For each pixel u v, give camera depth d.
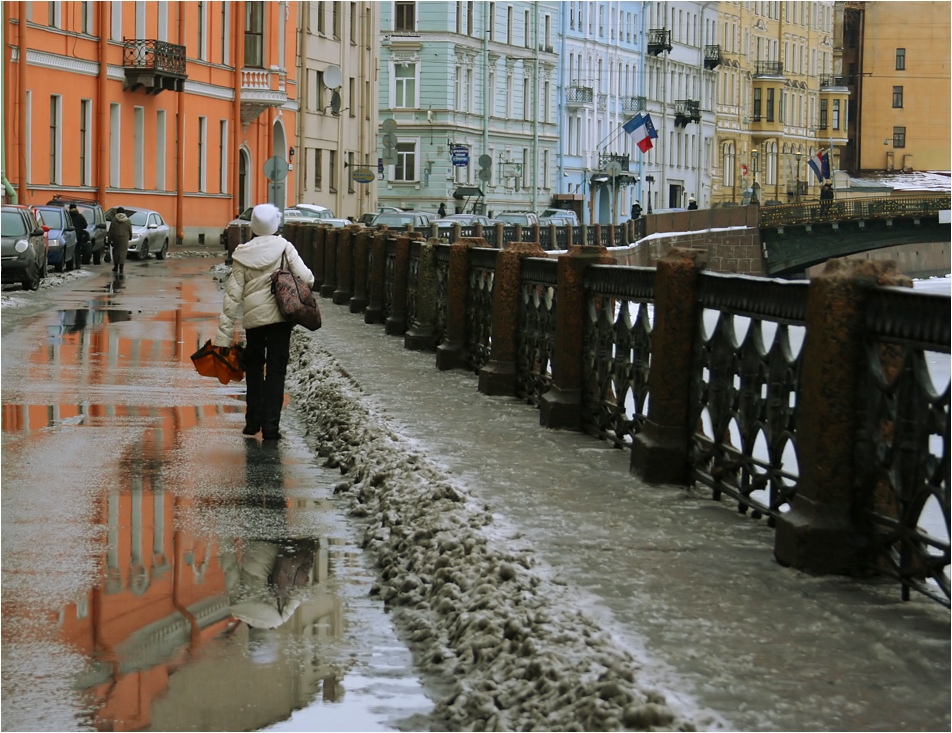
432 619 6.72
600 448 11.12
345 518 9.18
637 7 115.69
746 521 8.47
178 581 7.60
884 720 5.26
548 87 104.19
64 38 51.72
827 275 7.24
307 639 6.57
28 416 13.43
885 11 147.75
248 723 5.52
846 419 7.22
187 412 13.88
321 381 15.51
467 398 14.14
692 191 126.62
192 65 62.19
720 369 9.03
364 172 70.75
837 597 6.85
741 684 5.60
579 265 12.03
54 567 7.88
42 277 35.50
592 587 6.93
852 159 149.12
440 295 18.78
